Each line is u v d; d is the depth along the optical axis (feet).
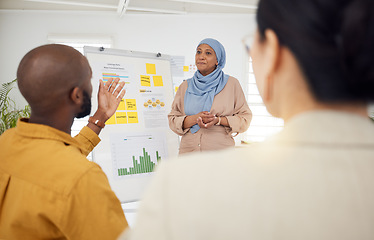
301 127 1.04
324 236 0.90
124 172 6.63
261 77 1.22
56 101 2.55
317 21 0.95
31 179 2.33
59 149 2.42
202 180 1.03
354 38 0.89
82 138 3.54
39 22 15.96
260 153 1.05
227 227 0.96
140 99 7.18
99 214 2.31
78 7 16.22
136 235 1.05
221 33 17.13
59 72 2.47
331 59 0.94
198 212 0.99
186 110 7.63
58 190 2.25
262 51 1.17
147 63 7.48
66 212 2.24
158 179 1.09
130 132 6.89
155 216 1.03
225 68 17.22
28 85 2.47
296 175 0.96
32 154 2.40
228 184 1.00
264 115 17.13
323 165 0.96
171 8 16.87
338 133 1.00
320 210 0.92
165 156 7.12
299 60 1.02
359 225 0.90
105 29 16.49
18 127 2.53
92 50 6.86
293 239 0.91
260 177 0.99
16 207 2.32
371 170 0.95
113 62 7.03
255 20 1.19
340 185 0.93
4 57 15.67
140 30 16.74
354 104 1.02
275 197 0.95
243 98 7.64
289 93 1.10
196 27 17.03
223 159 1.08
